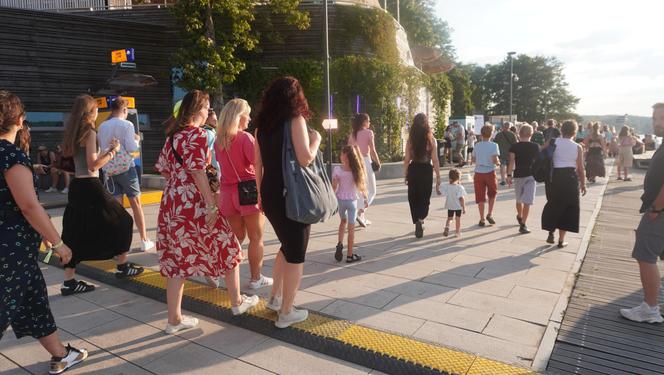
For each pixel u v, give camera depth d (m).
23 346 3.37
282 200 3.24
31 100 14.43
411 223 7.48
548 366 3.00
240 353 3.21
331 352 3.17
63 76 14.98
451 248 5.86
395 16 41.03
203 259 3.44
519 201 6.65
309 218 3.18
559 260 5.33
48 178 11.40
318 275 4.79
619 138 14.09
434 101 22.00
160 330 3.59
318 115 16.95
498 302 4.04
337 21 17.39
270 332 3.46
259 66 17.22
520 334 3.42
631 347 3.29
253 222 4.21
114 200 4.37
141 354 3.21
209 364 3.07
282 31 17.56
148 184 11.53
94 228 4.21
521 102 75.12
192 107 3.42
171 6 15.17
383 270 4.95
